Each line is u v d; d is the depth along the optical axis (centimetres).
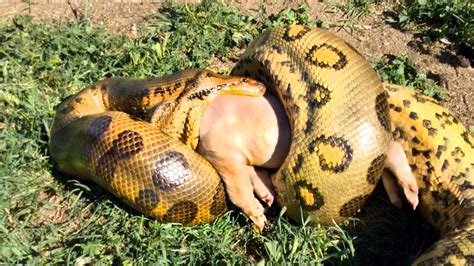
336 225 203
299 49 206
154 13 265
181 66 247
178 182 202
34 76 244
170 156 203
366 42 258
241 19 261
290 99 202
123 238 206
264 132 206
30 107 232
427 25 262
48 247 204
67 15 264
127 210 210
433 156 205
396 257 205
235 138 205
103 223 210
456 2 260
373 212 213
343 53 203
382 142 197
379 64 249
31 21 258
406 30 261
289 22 260
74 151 211
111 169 204
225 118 206
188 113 208
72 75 244
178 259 201
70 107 221
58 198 216
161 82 214
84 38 253
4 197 211
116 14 266
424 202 207
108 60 246
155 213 204
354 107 197
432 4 262
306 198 199
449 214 202
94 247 201
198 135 208
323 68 201
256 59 212
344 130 195
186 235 206
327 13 266
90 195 215
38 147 225
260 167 210
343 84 199
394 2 268
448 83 244
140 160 202
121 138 204
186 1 268
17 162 220
